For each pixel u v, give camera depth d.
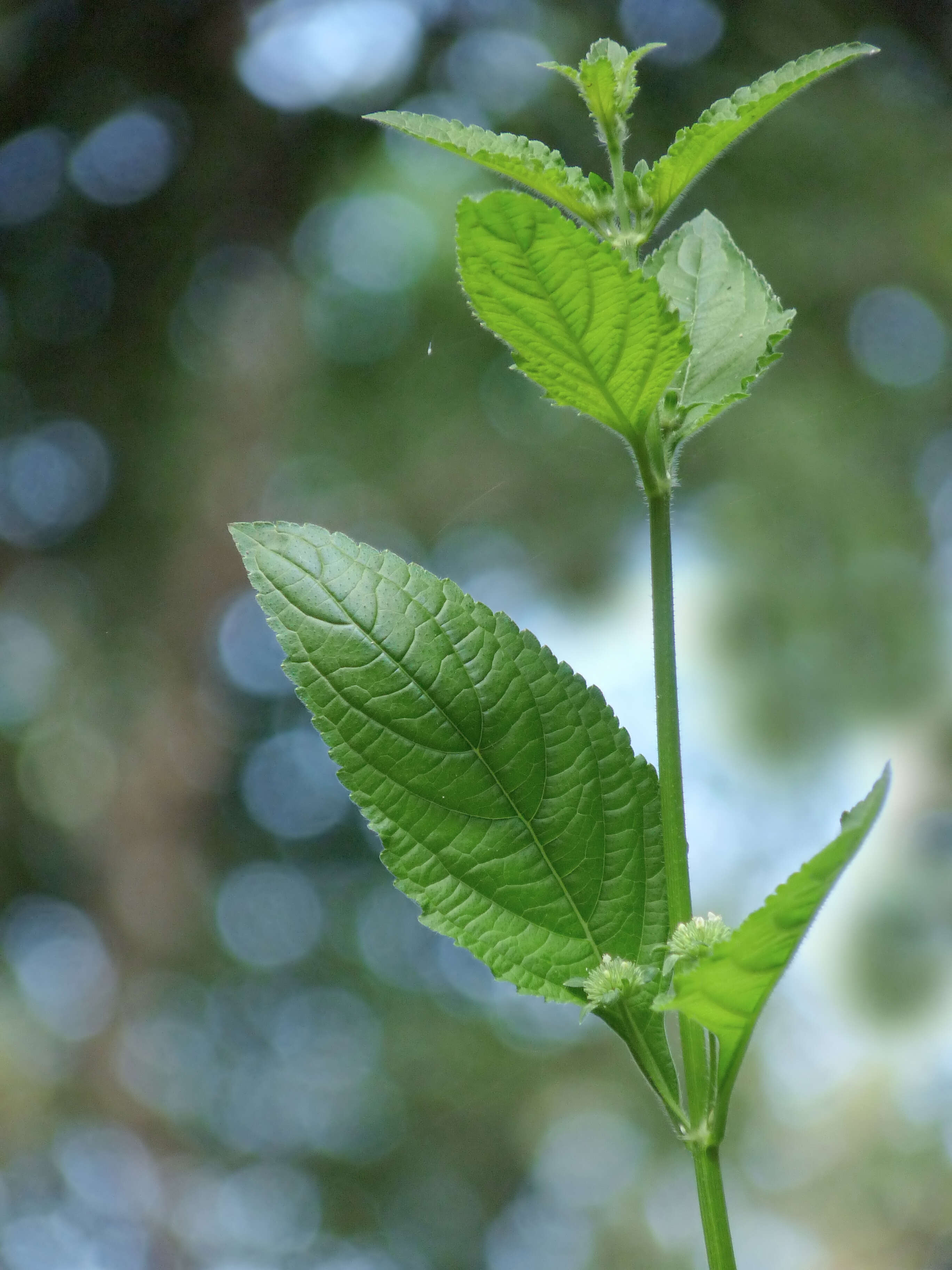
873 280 2.70
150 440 3.02
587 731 0.71
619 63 0.71
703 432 2.53
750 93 0.70
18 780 3.12
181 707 3.12
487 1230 3.03
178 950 3.13
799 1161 2.14
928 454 2.63
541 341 0.69
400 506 3.02
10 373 2.96
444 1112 3.13
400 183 3.06
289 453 3.12
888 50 2.80
